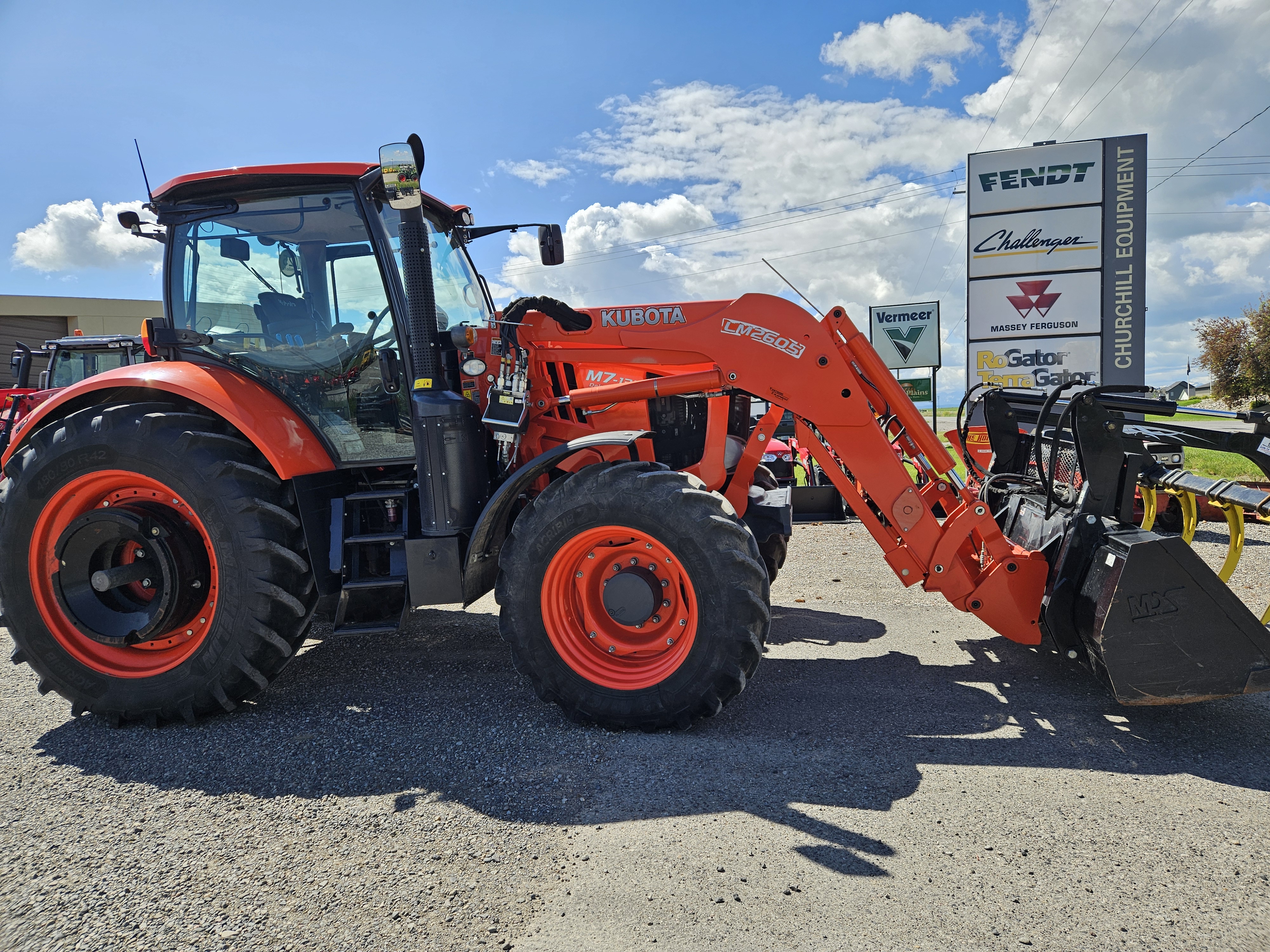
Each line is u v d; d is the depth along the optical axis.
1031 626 3.14
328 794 2.47
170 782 2.60
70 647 3.16
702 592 2.80
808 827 2.15
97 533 3.12
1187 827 2.11
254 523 3.06
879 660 3.62
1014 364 10.41
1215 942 1.65
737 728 2.88
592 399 3.39
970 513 3.13
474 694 3.34
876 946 1.65
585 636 3.07
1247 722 2.80
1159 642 2.65
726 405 3.40
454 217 4.20
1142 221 9.94
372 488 3.73
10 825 2.32
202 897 1.92
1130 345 10.10
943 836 2.09
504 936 1.73
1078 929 1.70
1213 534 6.37
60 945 1.75
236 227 3.54
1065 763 2.52
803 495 5.51
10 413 9.08
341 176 3.43
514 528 2.99
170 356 3.64
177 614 3.10
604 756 2.67
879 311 10.56
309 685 3.53
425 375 3.26
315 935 1.76
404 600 3.33
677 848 2.06
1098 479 2.88
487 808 2.33
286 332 3.53
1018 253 10.28
